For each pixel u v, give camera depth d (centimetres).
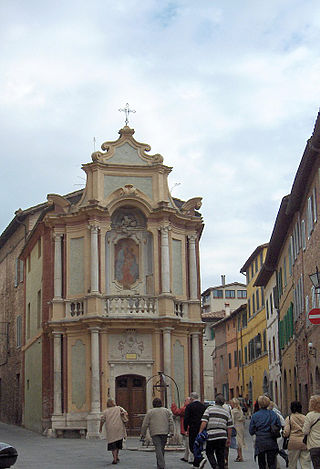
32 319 4512
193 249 4112
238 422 2377
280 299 4966
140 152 4050
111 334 3803
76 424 3716
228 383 7756
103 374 3722
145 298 3825
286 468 2089
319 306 3086
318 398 1481
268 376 5894
